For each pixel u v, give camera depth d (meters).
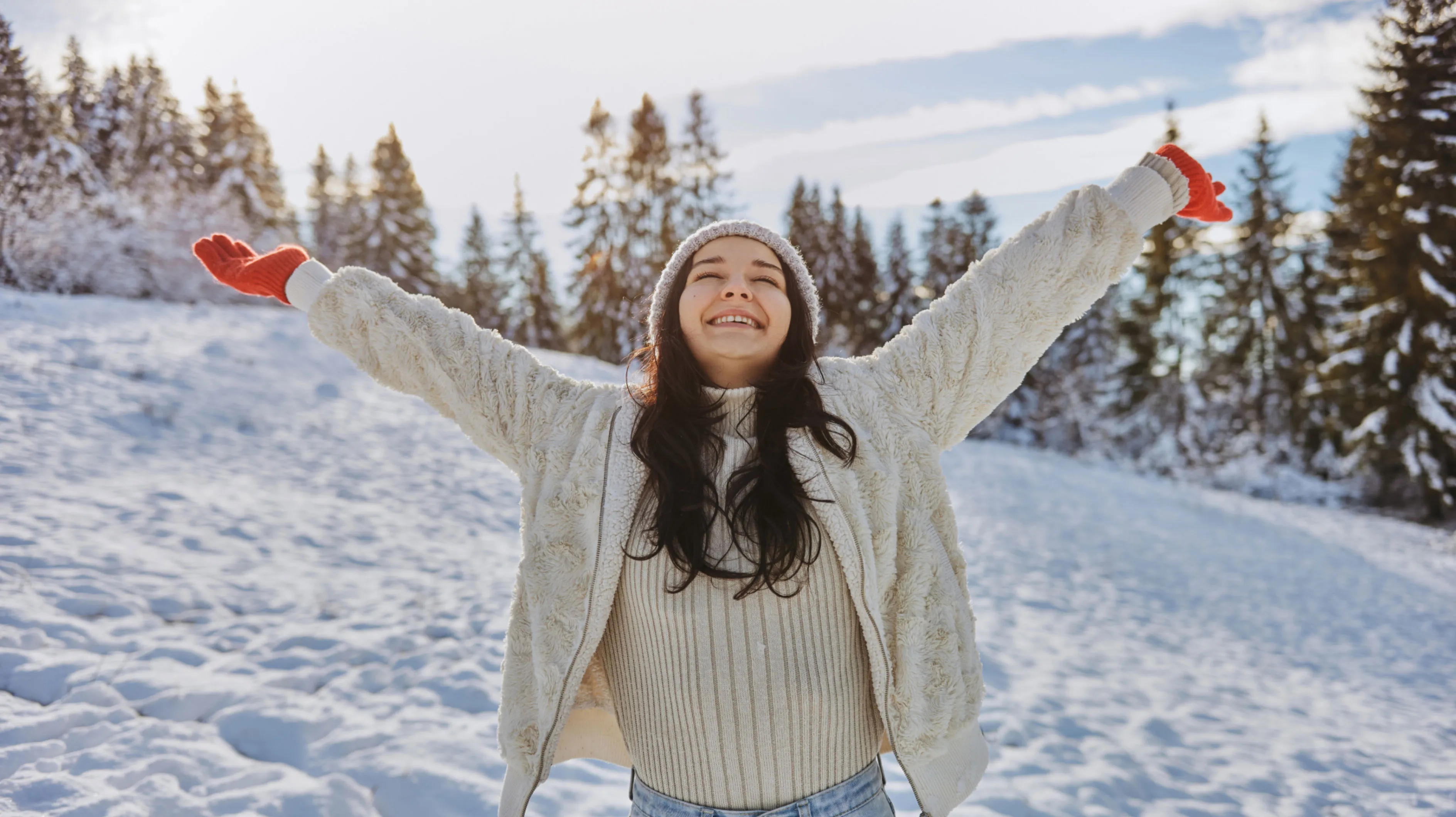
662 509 1.35
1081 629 7.37
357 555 6.57
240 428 9.95
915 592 1.44
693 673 1.37
